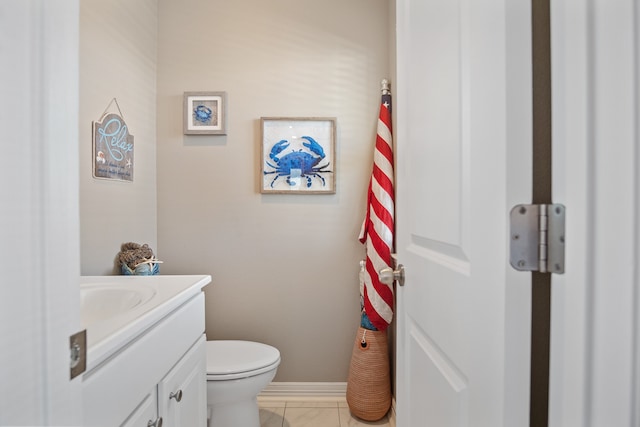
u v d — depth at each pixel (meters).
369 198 1.98
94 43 1.48
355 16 2.07
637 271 0.35
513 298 0.49
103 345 0.65
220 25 2.06
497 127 0.51
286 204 2.07
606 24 0.37
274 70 2.06
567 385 0.42
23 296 0.38
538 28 0.50
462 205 0.64
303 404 2.02
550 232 0.45
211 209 2.07
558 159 0.44
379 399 1.81
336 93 2.07
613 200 0.37
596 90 0.39
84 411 0.61
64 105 0.44
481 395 0.56
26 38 0.38
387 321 1.81
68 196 0.44
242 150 2.07
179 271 2.07
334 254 2.08
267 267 2.08
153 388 0.89
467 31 0.62
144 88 1.92
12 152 0.37
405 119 1.00
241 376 1.51
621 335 0.36
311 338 2.09
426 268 0.82
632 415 0.35
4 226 0.36
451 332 0.68
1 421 0.35
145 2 1.91
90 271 1.47
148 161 1.97
